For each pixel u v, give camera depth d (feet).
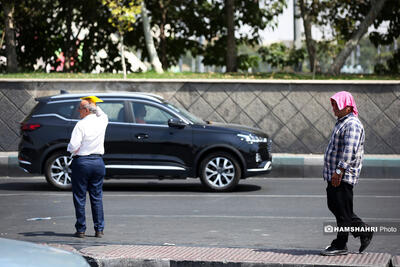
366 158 98.89
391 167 95.76
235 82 115.75
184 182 90.74
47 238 50.96
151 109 79.46
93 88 117.39
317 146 114.62
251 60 167.73
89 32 154.30
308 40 142.72
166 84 116.57
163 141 78.18
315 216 61.21
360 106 114.32
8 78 119.03
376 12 136.56
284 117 115.24
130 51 162.71
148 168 78.23
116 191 80.18
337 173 39.91
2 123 116.06
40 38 157.48
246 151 78.54
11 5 139.33
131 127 78.43
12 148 115.96
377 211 63.87
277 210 64.75
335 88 114.42
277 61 167.32
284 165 97.30
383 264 38.37
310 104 114.62
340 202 40.42
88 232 53.83
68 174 80.48
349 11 154.81
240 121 115.65
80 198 51.01
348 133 39.58
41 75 128.47
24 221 59.16
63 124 80.12
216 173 79.00
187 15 163.02
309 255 41.22
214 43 169.27
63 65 153.89
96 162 50.44
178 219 59.98
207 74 135.03
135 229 55.06
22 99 116.57
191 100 116.26
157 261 40.52
